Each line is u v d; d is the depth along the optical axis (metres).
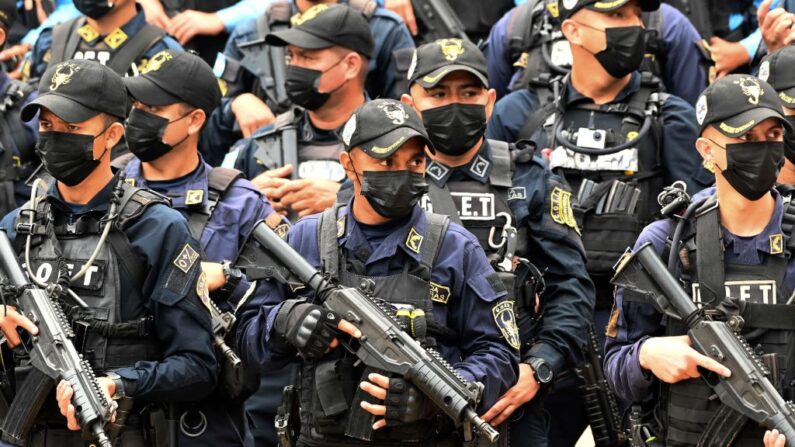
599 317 11.91
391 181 9.17
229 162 12.90
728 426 8.99
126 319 9.45
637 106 12.48
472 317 9.44
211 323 9.64
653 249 9.34
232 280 10.39
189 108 11.06
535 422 10.75
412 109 9.35
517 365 9.56
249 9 15.38
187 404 9.98
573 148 12.37
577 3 12.36
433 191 10.67
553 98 12.74
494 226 10.64
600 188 12.09
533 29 13.55
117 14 13.84
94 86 9.42
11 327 9.32
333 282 9.27
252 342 9.45
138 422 9.68
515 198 10.73
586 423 11.61
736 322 9.05
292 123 12.65
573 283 10.83
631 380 9.34
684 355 9.02
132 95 10.88
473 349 9.46
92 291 9.42
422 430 9.15
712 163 9.34
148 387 9.31
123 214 9.49
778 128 9.21
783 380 9.11
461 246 9.45
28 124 13.52
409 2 14.98
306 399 9.36
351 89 12.57
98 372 9.38
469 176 10.77
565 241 10.86
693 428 9.18
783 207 9.34
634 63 12.29
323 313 9.08
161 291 9.43
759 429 9.02
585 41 12.34
